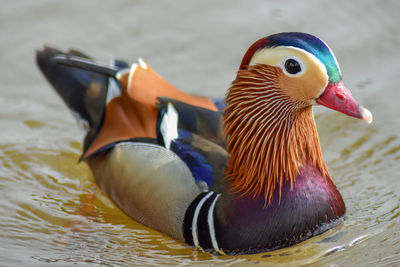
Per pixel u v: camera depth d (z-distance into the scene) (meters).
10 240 10.66
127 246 10.48
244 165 9.97
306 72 8.95
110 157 11.22
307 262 9.81
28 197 11.86
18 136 13.41
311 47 8.91
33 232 10.94
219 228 9.76
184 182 10.06
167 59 15.41
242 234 9.73
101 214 11.41
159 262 10.07
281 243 9.91
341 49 15.51
